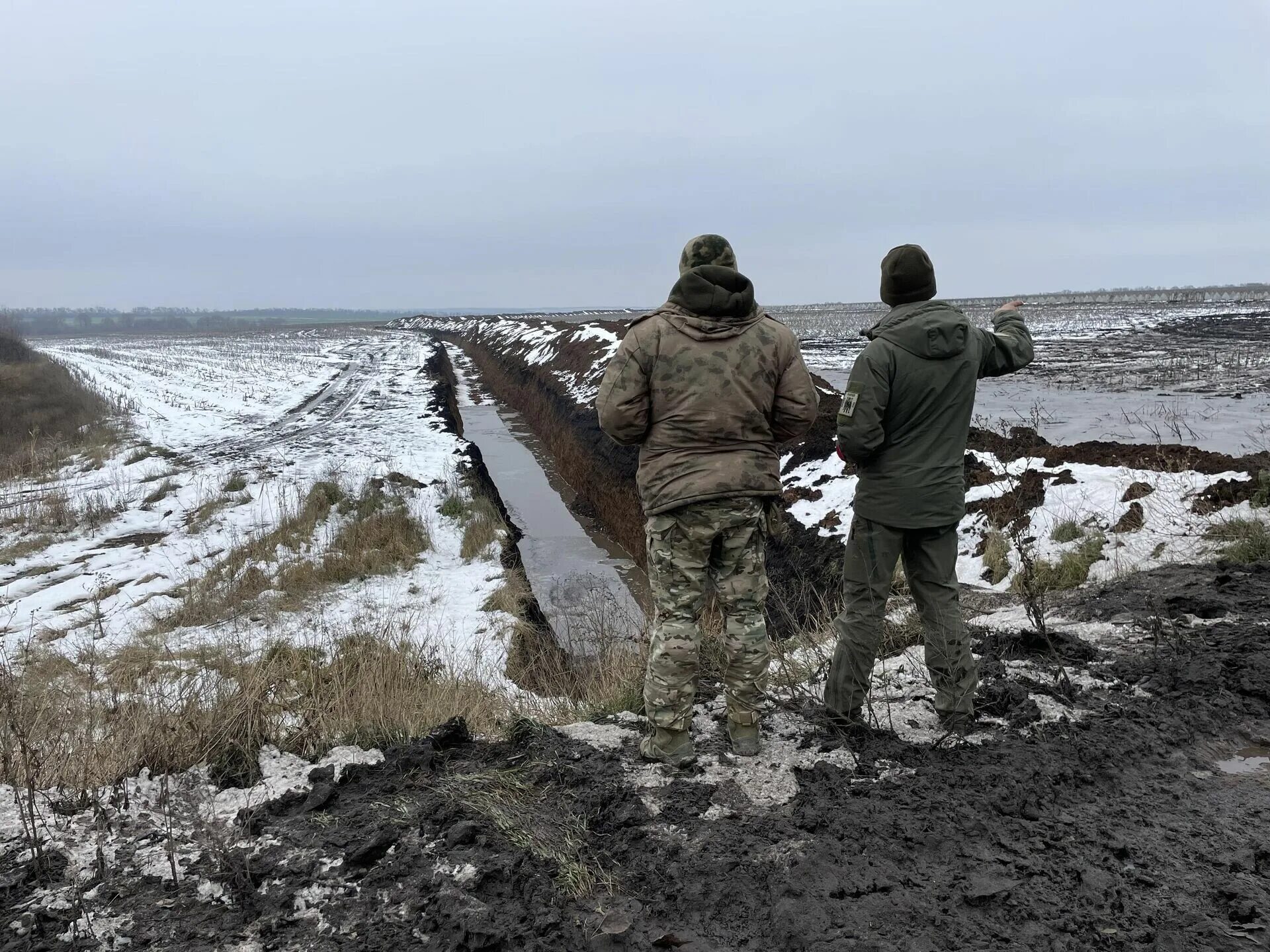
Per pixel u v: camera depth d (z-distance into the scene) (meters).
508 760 3.29
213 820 2.80
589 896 2.40
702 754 3.27
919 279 3.18
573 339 27.55
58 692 5.39
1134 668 3.97
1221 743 3.28
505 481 18.08
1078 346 31.38
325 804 3.03
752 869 2.48
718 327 2.94
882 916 2.25
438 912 2.30
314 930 2.32
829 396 12.91
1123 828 2.68
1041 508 7.43
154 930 2.36
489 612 9.23
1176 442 11.12
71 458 18.66
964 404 3.17
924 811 2.73
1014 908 2.26
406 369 39.94
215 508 13.54
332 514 13.41
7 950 2.26
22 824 2.88
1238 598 4.89
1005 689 3.65
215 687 4.70
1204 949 2.07
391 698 4.29
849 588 3.34
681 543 3.06
